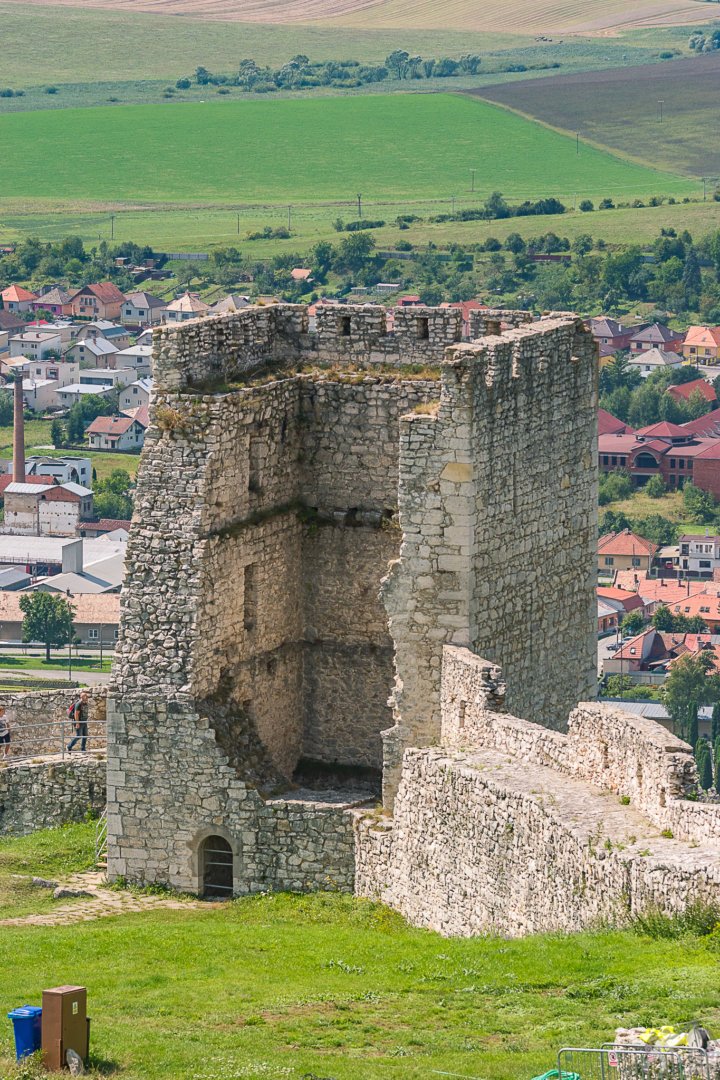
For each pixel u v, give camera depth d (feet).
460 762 472.03
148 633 530.27
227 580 534.37
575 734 455.22
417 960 437.99
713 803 409.49
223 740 531.50
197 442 525.34
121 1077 360.69
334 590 563.89
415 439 514.27
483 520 519.60
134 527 529.45
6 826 583.58
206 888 537.65
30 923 506.89
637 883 396.57
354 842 521.65
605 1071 331.98
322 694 568.82
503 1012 380.17
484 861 454.40
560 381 547.49
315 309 563.89
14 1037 367.25
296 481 562.25
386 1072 357.20
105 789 575.79
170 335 530.27
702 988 363.97
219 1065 366.02
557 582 555.69
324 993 415.44
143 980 438.40
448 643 519.19
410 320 556.92
